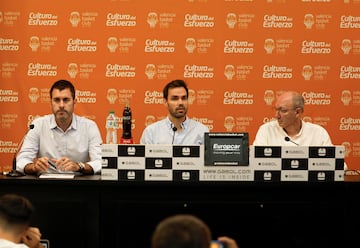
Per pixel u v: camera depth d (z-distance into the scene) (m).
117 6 5.10
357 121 5.16
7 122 5.15
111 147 3.43
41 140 4.12
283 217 3.52
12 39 5.11
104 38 5.12
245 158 3.45
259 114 5.16
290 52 5.14
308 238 3.53
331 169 3.48
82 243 3.52
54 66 5.13
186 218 1.48
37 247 2.65
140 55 5.13
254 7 5.11
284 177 3.47
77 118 4.19
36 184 3.46
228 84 5.14
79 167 3.70
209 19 5.12
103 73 5.14
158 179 3.45
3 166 5.17
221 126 5.16
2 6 5.10
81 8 5.10
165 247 1.41
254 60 5.14
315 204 3.52
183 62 5.14
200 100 5.15
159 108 5.16
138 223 3.52
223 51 5.13
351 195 3.52
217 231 3.52
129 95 5.15
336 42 5.13
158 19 5.11
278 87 5.15
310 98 5.15
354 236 3.54
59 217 3.51
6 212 2.24
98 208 3.51
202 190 3.51
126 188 3.50
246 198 3.52
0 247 2.14
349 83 5.14
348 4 5.12
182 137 4.28
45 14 5.10
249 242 3.52
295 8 5.12
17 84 5.13
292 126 4.17
